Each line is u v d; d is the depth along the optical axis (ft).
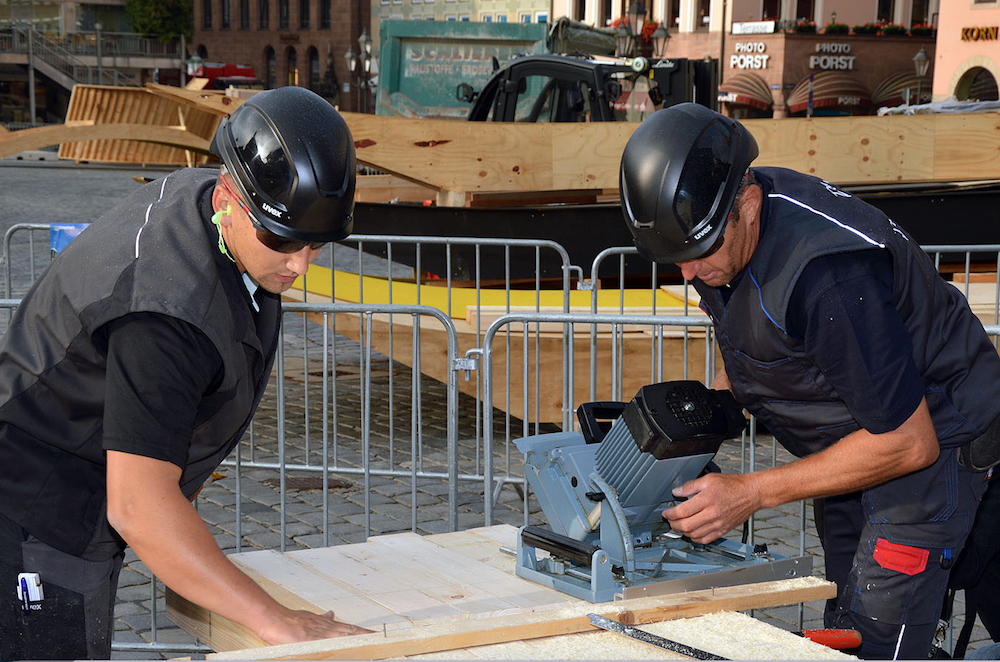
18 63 184.24
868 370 7.07
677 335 19.95
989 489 8.57
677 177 7.03
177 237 6.40
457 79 42.37
